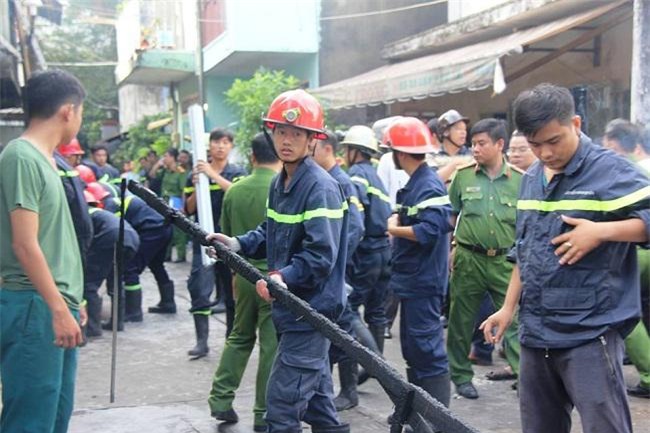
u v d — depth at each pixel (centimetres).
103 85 3183
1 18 977
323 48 1443
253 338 451
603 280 266
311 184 330
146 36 1855
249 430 448
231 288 575
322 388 352
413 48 1253
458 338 512
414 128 450
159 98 2677
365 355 219
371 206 532
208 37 1677
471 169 512
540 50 923
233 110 1675
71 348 315
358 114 1385
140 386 539
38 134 310
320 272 321
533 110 264
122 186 352
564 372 276
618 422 266
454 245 526
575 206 269
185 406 494
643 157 515
